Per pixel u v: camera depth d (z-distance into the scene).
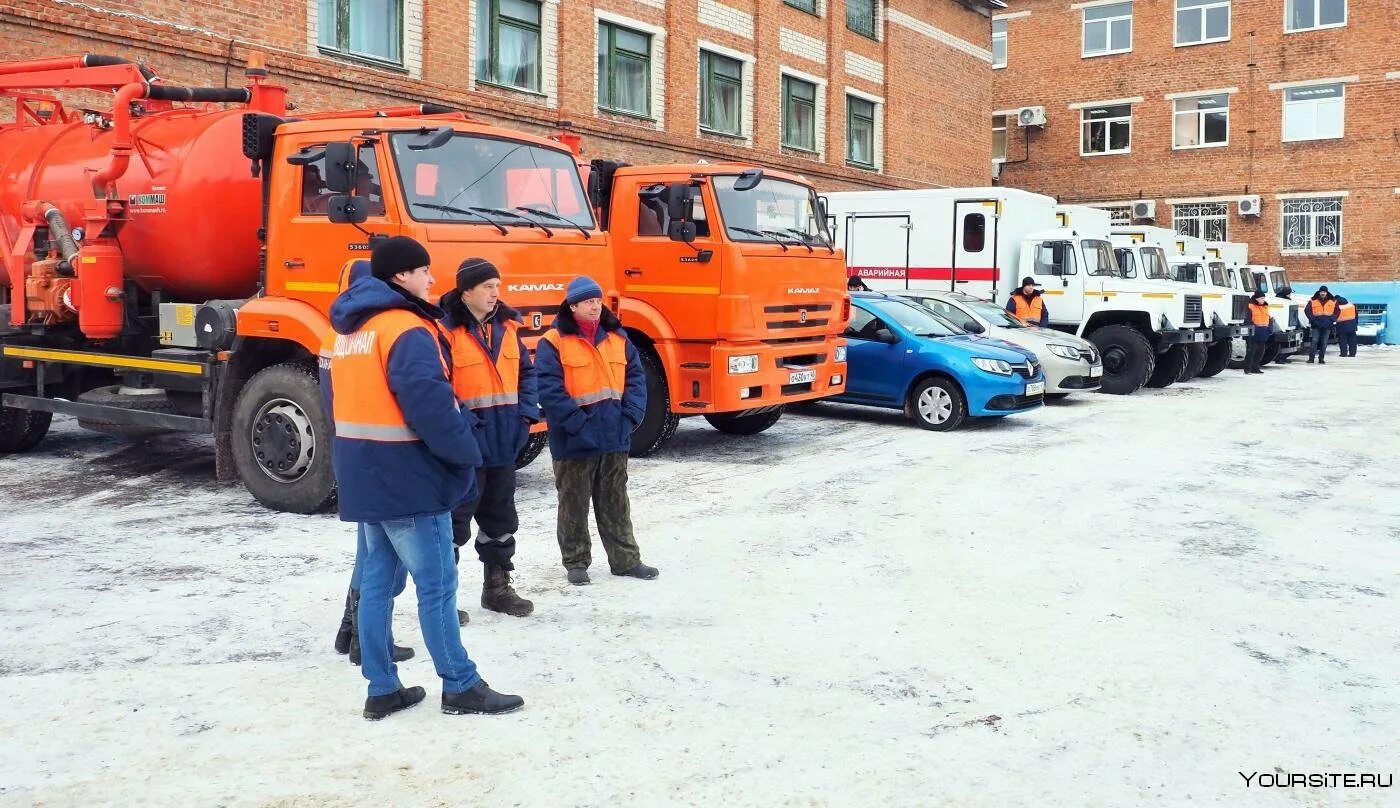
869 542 7.56
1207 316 20.50
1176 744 4.30
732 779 3.96
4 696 4.69
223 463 8.70
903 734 4.36
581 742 4.27
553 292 8.59
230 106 10.06
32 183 10.12
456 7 18.27
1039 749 4.23
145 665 5.08
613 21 21.30
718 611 5.98
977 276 19.09
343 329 4.32
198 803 3.75
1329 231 36.84
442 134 7.97
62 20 13.12
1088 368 15.97
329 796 3.81
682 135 22.95
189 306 8.78
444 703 4.54
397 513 4.29
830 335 11.99
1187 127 38.97
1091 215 21.64
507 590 5.93
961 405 13.20
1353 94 36.03
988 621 5.82
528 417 5.84
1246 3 37.53
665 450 11.68
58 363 9.93
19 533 7.66
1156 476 10.22
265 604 6.04
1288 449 12.01
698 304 10.65
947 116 32.72
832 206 20.33
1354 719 4.56
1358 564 7.08
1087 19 40.50
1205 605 6.14
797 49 26.44
